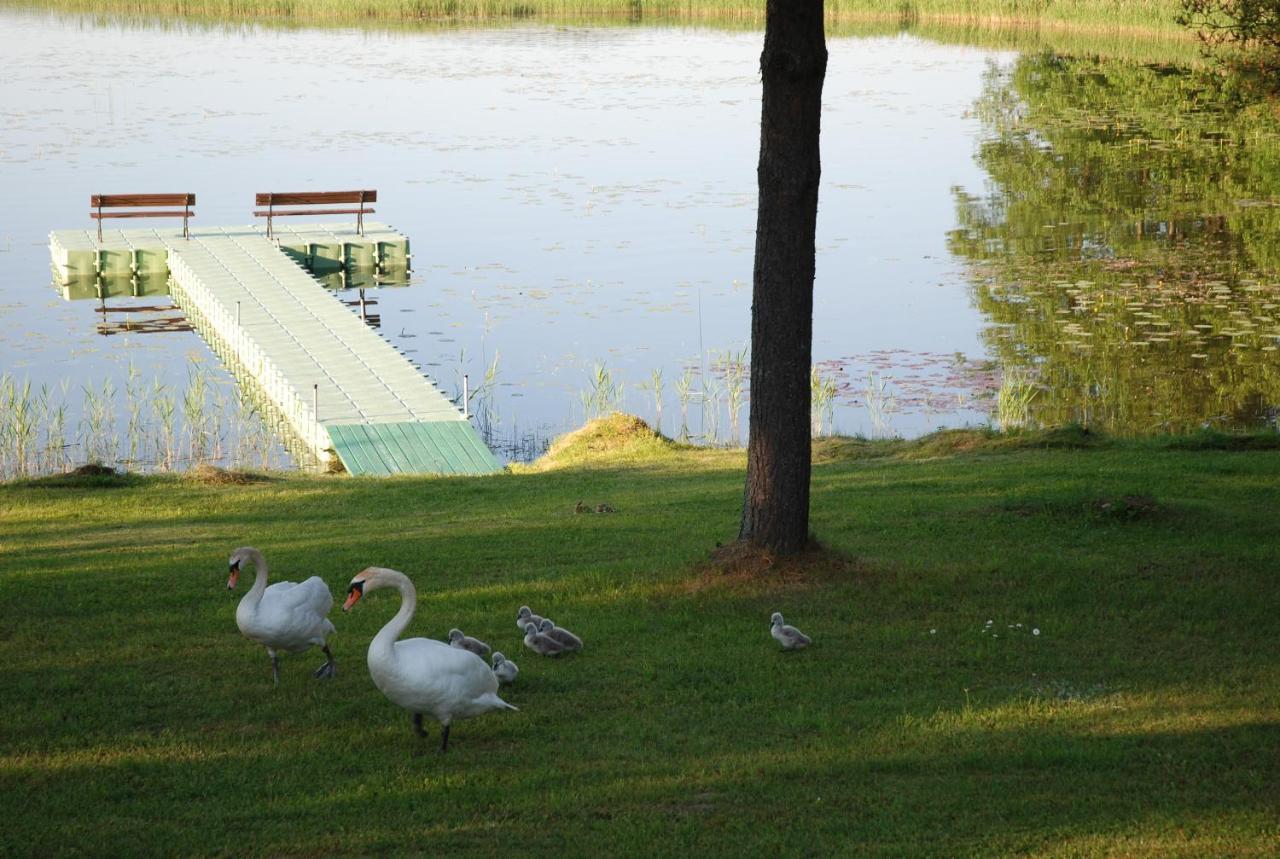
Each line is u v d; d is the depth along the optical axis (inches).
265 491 807.1
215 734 399.9
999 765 359.6
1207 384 1085.8
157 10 4281.5
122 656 470.9
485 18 4212.6
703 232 1814.7
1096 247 1609.3
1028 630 472.1
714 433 1079.0
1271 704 394.3
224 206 1966.0
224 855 320.5
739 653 457.4
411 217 1924.2
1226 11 1037.8
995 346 1243.8
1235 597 492.4
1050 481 706.2
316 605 438.3
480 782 360.8
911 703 409.4
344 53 3521.2
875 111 2701.8
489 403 1171.9
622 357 1291.8
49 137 2443.4
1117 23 3329.2
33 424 1083.9
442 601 532.4
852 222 1819.6
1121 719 388.5
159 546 645.9
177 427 1109.7
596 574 553.9
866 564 545.0
